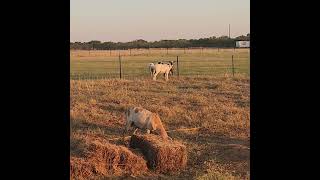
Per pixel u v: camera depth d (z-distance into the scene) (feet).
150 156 28.04
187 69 127.24
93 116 45.11
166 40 314.55
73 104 51.78
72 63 158.51
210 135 38.73
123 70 127.03
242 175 26.12
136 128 36.32
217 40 301.63
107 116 45.62
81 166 25.64
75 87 71.51
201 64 147.95
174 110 48.80
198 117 45.70
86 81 81.10
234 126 41.24
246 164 28.40
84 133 36.81
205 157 30.66
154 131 35.35
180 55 217.36
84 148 27.43
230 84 78.79
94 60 180.14
